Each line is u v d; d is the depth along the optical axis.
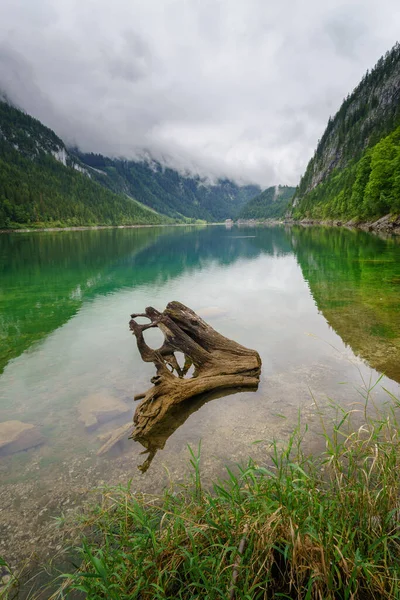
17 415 5.29
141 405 5.22
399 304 11.19
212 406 5.38
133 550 2.66
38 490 3.65
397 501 2.72
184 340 6.76
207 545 2.63
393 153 51.16
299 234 57.59
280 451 4.09
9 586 2.61
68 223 133.62
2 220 102.31
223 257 27.84
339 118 173.00
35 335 9.27
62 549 2.92
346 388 5.70
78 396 5.89
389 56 160.62
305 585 2.28
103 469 3.98
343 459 3.67
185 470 3.89
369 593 2.21
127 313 11.37
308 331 8.84
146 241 52.03
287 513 2.54
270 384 6.01
